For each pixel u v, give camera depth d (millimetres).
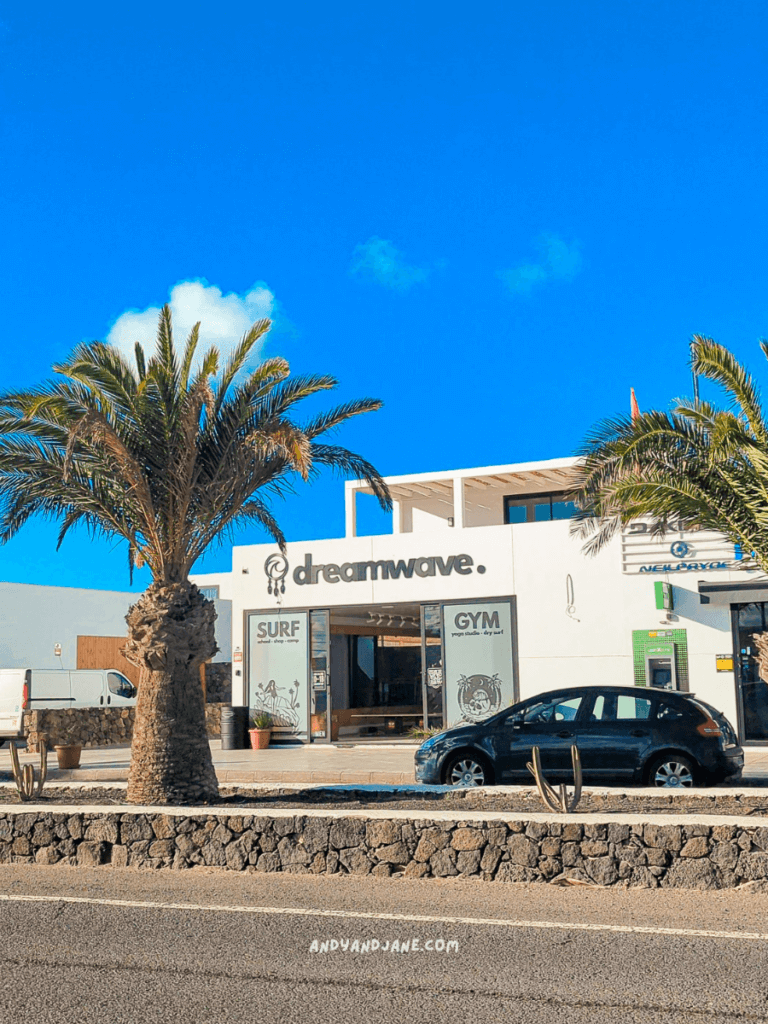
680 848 8383
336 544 25141
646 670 21578
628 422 11352
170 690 12297
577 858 8602
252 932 7062
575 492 11688
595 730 14109
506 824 8820
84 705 30250
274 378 13047
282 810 9734
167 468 12523
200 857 9602
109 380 12430
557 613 22609
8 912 7789
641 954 6352
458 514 26797
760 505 11273
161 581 12633
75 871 9641
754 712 20781
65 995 5660
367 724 27953
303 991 5707
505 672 22984
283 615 25594
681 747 13680
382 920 7387
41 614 34750
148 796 12031
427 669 23766
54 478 12742
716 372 11148
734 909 7570
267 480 13430
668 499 11477
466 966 6176
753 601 20406
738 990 5594
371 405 13844
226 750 24922
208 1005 5473
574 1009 5344
